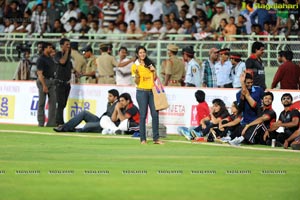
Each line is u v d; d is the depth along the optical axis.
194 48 54.25
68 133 46.41
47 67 51.31
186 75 50.12
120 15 64.44
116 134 45.78
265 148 39.31
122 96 45.72
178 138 44.59
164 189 25.69
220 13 59.16
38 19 66.31
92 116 47.25
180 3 63.41
